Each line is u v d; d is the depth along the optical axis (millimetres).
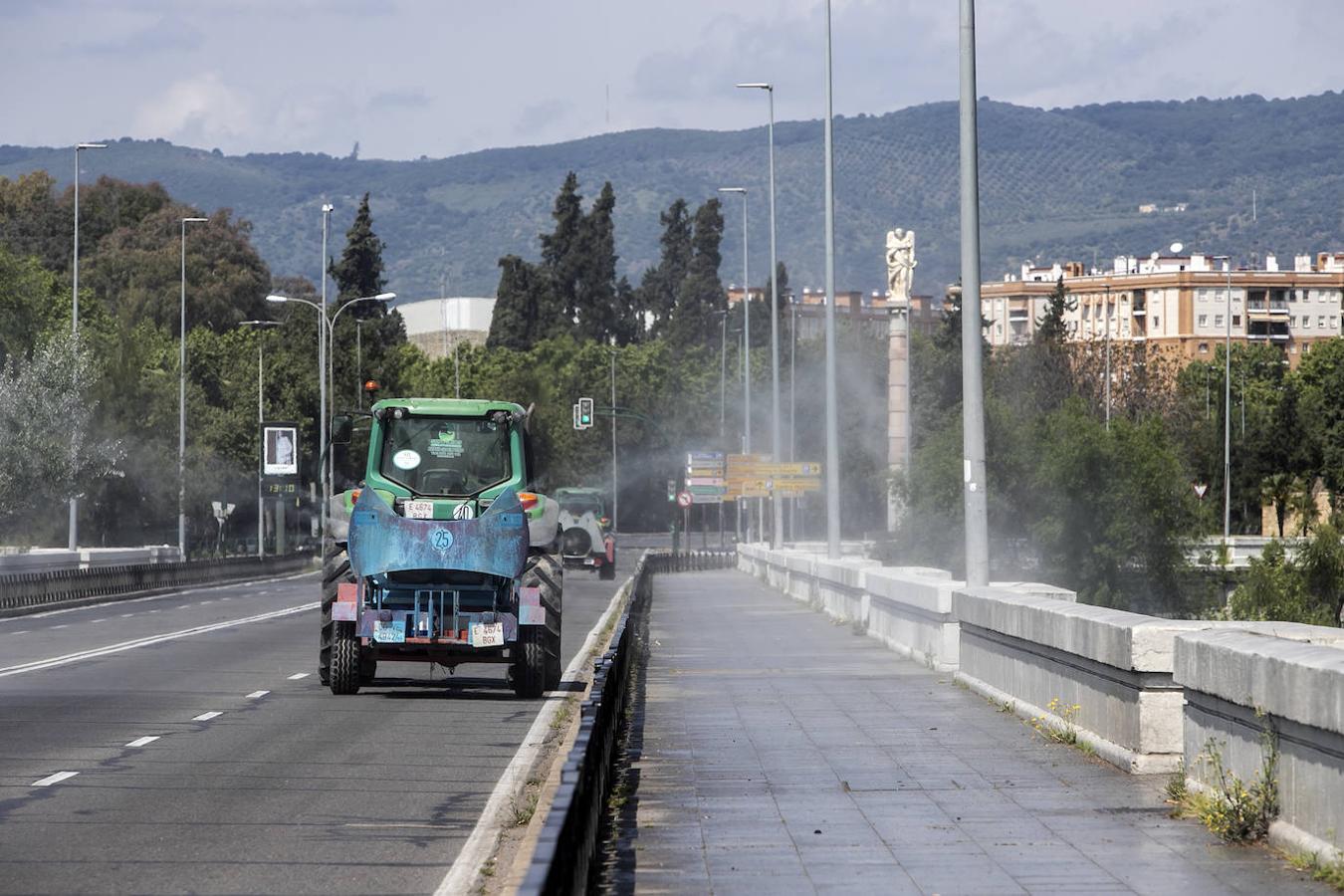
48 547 153625
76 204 124500
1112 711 30031
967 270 46312
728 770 29641
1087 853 21531
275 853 22500
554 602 45219
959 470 145375
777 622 81438
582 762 17531
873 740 33719
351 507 46156
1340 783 19266
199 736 35031
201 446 175375
